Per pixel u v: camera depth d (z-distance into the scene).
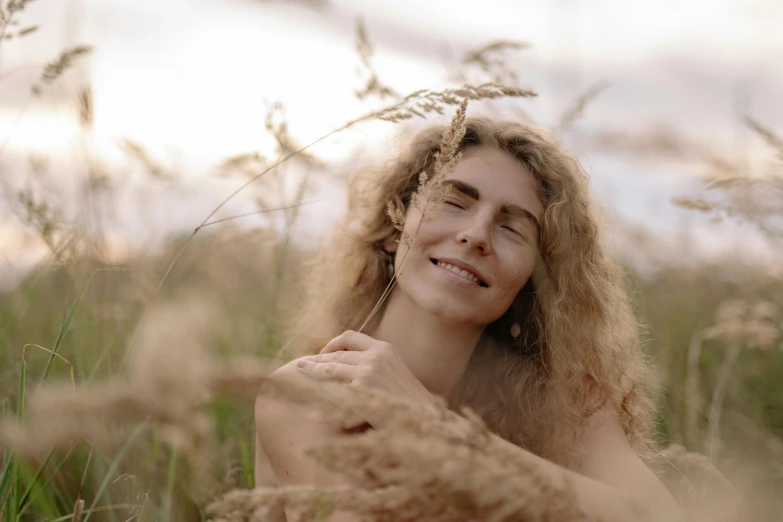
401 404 0.80
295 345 2.78
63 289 2.84
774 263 3.29
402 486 0.79
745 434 2.57
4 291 2.71
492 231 2.14
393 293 2.29
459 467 0.72
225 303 3.02
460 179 2.14
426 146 2.52
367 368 1.77
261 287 3.32
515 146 2.25
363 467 0.79
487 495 0.72
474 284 2.09
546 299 2.32
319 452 0.79
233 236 3.00
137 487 1.96
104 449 1.72
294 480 1.82
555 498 0.76
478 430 0.80
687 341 3.53
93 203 2.79
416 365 2.21
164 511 1.85
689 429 2.67
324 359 1.84
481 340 2.36
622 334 2.55
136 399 0.56
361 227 2.62
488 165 2.18
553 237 2.27
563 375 2.27
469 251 2.08
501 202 2.13
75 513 1.70
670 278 4.19
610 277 2.54
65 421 0.58
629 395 2.33
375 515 0.81
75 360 2.29
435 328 2.19
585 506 1.32
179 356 0.56
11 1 2.12
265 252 3.22
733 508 1.03
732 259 3.77
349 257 2.65
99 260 2.65
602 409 2.26
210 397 0.60
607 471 2.02
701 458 1.95
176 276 2.89
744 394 3.06
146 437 2.02
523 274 2.16
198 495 1.82
